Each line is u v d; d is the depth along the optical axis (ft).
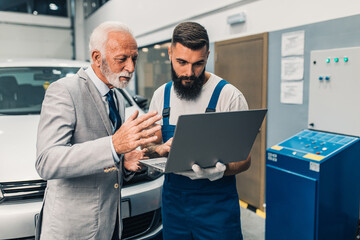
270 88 8.41
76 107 3.30
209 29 10.72
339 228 6.16
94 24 27.71
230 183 4.06
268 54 8.35
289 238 6.13
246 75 9.17
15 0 30.30
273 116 8.39
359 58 5.97
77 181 3.41
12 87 8.02
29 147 5.77
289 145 6.37
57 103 3.19
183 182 4.04
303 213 5.79
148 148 4.18
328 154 5.68
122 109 4.15
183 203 4.07
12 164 5.35
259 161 8.91
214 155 3.30
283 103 8.04
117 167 3.10
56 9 32.17
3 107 7.52
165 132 4.25
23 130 6.36
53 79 8.41
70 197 3.41
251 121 3.31
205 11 10.84
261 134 8.76
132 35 3.31
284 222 6.19
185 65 3.66
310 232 5.71
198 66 3.71
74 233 3.42
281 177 6.15
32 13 31.22
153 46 17.04
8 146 5.77
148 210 5.82
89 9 30.48
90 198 3.46
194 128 2.86
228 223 4.01
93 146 2.96
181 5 12.57
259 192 8.98
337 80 6.40
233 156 3.50
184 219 4.13
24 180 5.14
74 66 9.00
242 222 8.25
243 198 9.71
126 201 5.55
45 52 31.99
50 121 3.12
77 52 32.86
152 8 15.55
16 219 4.94
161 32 14.99
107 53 3.20
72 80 3.42
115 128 3.63
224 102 3.95
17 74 8.36
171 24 13.66
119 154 3.01
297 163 5.83
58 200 3.43
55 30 32.17
